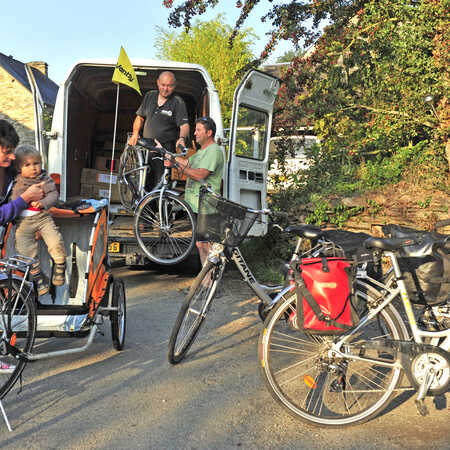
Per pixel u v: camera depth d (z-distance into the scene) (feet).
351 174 31.17
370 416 9.77
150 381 11.71
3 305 9.96
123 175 18.99
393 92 29.78
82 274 14.10
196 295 12.78
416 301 10.03
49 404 10.48
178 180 25.72
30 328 10.24
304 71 29.37
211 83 23.56
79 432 9.35
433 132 29.63
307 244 13.46
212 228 12.21
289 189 32.78
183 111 20.70
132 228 22.26
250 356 13.41
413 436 9.35
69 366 12.55
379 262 11.10
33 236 11.96
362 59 30.45
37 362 12.78
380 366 10.28
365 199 27.02
